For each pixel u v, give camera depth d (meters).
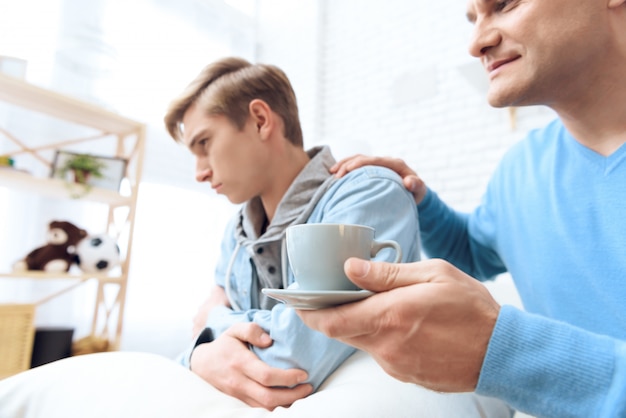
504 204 0.88
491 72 0.63
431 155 2.25
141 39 2.23
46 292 1.78
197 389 0.51
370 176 0.76
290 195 0.84
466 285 0.38
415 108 2.36
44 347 1.46
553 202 0.74
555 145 0.78
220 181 0.89
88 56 1.97
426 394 0.51
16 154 1.71
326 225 0.39
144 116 2.20
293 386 0.57
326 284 0.39
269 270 0.84
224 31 2.75
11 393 0.52
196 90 0.91
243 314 0.75
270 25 3.16
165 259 2.20
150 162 2.19
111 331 1.96
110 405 0.48
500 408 0.68
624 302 0.62
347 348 0.61
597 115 0.65
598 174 0.67
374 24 2.64
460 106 2.19
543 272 0.75
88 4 2.00
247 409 0.49
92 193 1.67
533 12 0.57
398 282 0.37
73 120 1.78
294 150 0.95
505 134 2.02
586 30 0.55
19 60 1.55
